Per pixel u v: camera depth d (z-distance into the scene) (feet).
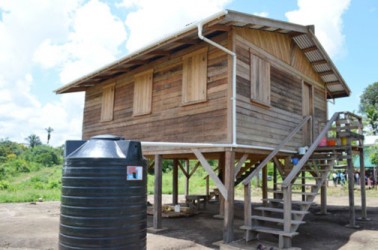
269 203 26.50
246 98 26.07
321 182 26.99
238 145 24.26
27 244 25.18
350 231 29.09
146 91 32.63
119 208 8.75
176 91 29.48
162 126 30.37
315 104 38.14
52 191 69.56
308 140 35.35
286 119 31.65
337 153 31.83
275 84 30.40
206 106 26.48
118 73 36.83
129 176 9.02
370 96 169.17
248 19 24.29
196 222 34.60
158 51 29.73
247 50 26.84
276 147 28.35
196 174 105.19
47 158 147.23
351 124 34.60
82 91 43.52
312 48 34.42
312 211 41.09
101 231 8.51
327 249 23.32
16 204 51.98
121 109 36.11
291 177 22.75
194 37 26.30
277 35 31.32
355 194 64.64
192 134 27.32
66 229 8.75
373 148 86.38
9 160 132.67
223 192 24.36
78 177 8.77
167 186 81.76
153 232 29.07
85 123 42.32
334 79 39.88
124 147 9.29
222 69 25.59
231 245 23.00
